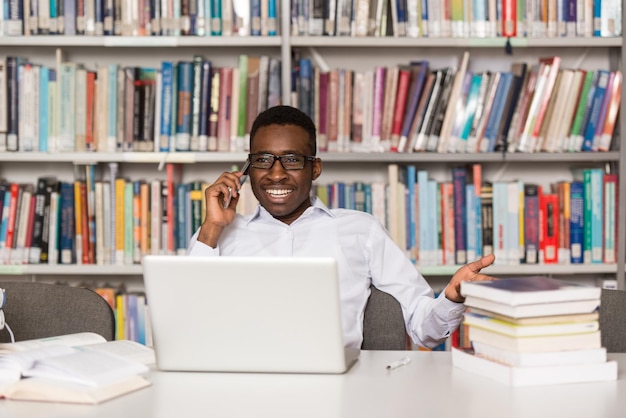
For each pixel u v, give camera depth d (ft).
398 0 9.40
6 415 4.02
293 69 9.41
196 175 10.50
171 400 4.28
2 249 9.53
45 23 9.42
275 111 6.93
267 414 4.02
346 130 9.46
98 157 9.46
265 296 4.62
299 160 6.79
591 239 9.55
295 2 9.36
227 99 9.47
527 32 9.46
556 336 4.51
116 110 9.50
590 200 9.52
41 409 4.12
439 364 5.02
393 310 6.82
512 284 4.76
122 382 4.46
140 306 9.61
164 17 9.43
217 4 9.43
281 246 7.16
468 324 4.90
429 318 5.99
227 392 4.42
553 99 9.49
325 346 4.69
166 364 4.86
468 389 4.42
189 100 9.46
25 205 9.52
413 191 9.51
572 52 10.39
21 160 9.56
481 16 9.45
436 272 9.46
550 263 9.57
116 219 9.56
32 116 9.49
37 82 9.48
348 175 10.47
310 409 4.10
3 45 10.12
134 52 10.36
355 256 7.14
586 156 9.45
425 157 9.40
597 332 4.56
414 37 9.39
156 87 9.48
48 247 9.56
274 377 4.73
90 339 5.45
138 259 9.58
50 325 6.48
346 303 6.96
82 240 9.55
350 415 3.99
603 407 4.07
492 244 9.56
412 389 4.44
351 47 10.38
